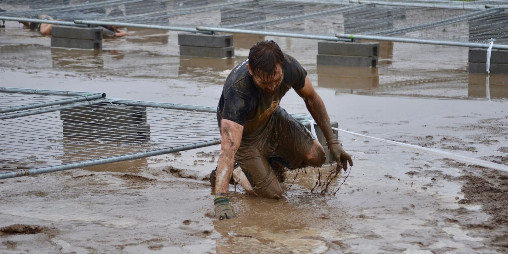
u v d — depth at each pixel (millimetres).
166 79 22500
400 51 27891
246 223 10547
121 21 28719
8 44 30312
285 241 9828
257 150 11703
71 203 11594
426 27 24453
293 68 11062
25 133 15695
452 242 9734
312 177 12938
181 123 16109
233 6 29078
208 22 33188
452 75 22812
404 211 11008
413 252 9398
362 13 26656
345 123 16734
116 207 11367
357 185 12383
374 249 9508
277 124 11828
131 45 30016
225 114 10742
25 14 31234
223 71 23922
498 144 14797
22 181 12789
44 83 21859
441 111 17891
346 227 10344
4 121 16750
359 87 21125
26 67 24766
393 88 20906
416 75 22906
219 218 10703
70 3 34781
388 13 26812
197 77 22844
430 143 14906
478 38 23734
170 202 11617
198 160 14133
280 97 11273
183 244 9750
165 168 13586
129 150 14367
